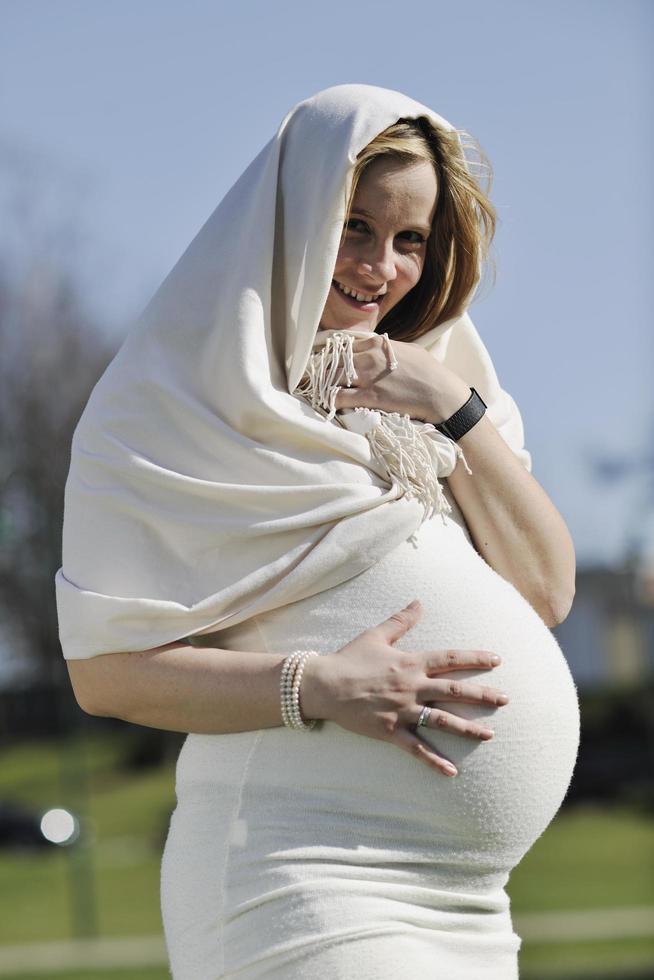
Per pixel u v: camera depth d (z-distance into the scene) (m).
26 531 35.31
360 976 2.51
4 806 31.73
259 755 2.67
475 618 2.75
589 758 37.22
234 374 2.76
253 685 2.64
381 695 2.60
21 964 17.25
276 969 2.55
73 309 35.34
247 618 2.74
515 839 2.72
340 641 2.70
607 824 32.19
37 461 34.78
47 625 36.44
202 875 2.69
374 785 2.62
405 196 2.91
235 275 2.82
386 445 2.82
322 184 2.81
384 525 2.74
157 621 2.71
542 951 15.78
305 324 2.82
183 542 2.74
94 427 2.84
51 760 41.59
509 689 2.71
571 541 3.03
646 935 17.12
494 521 2.95
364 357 2.94
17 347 35.03
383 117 2.84
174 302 2.86
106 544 2.79
